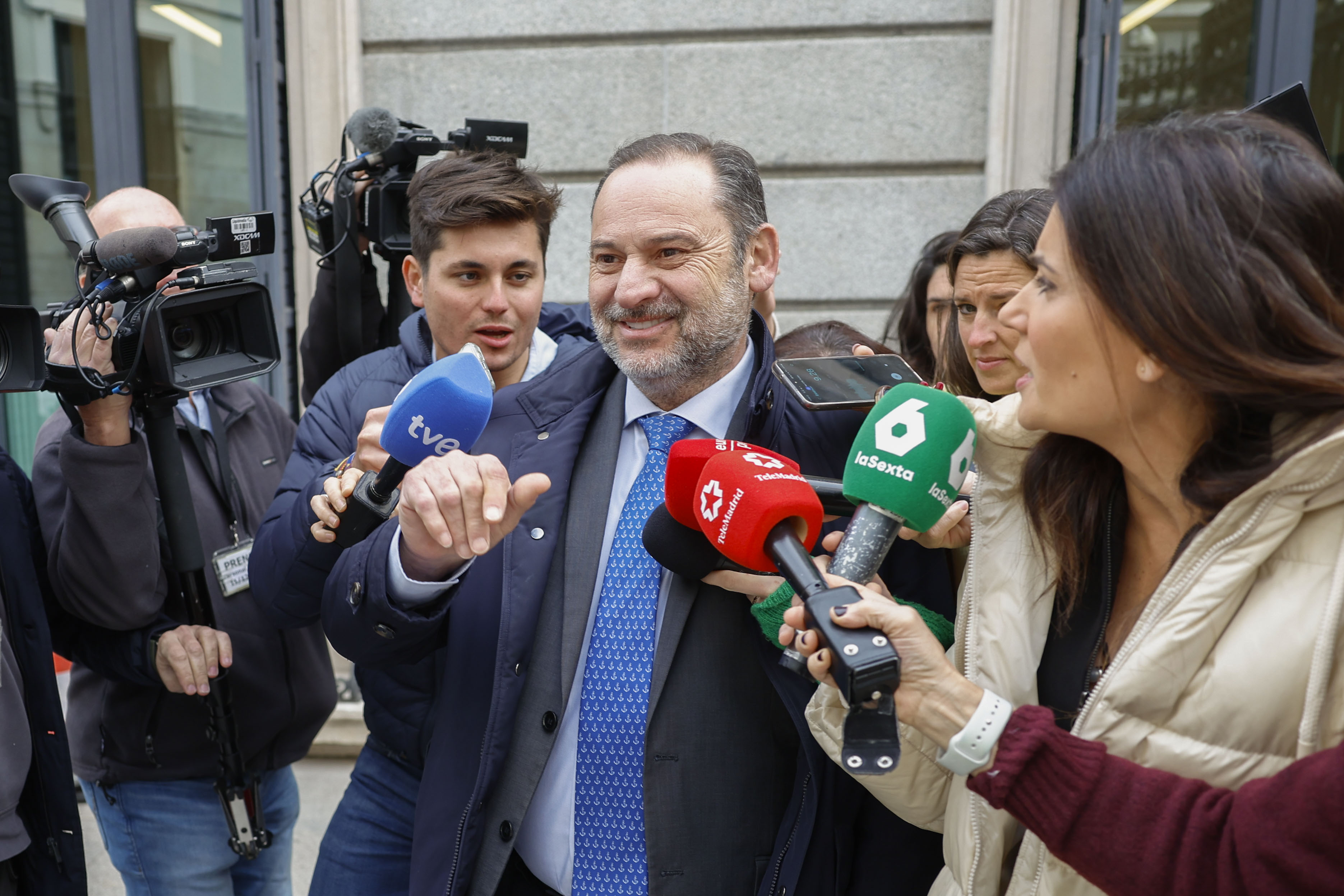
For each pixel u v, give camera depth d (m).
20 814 1.97
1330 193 0.98
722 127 4.18
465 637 1.55
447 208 2.18
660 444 1.58
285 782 2.70
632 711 1.48
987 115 4.09
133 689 2.39
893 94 4.11
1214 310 0.95
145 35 4.65
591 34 4.18
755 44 4.13
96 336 1.97
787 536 1.13
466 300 2.23
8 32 4.71
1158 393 1.05
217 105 4.61
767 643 1.45
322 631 2.65
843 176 4.18
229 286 2.08
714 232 1.49
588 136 4.23
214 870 2.49
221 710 2.28
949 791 1.32
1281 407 0.98
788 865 1.44
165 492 2.15
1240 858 0.92
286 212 4.47
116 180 4.73
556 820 1.52
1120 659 1.08
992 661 1.25
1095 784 1.00
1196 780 0.99
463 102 4.26
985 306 1.88
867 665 0.99
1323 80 4.08
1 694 1.87
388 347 2.88
